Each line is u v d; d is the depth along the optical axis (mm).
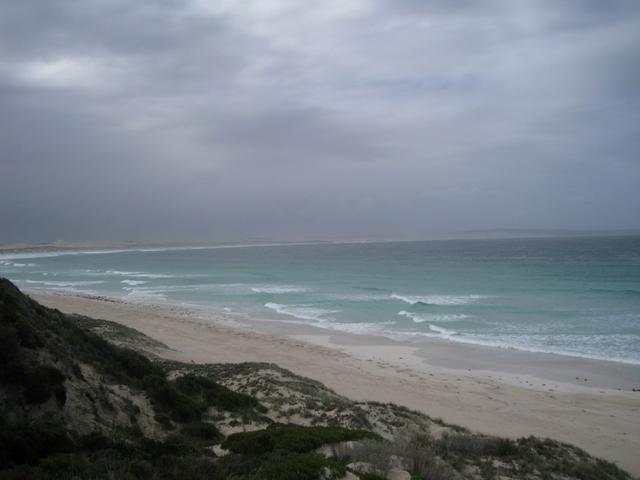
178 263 114938
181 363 18984
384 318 37125
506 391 19797
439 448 10305
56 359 9789
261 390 14789
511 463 9984
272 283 63344
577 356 25625
